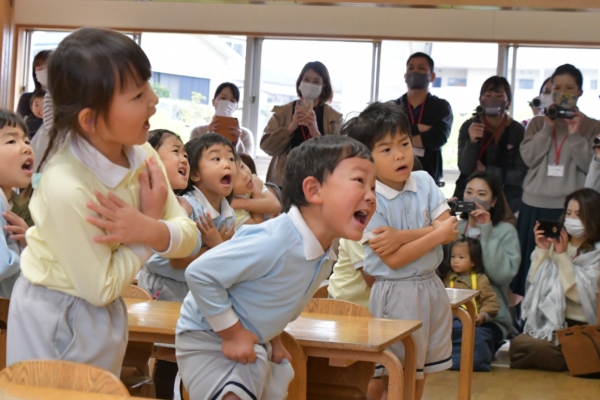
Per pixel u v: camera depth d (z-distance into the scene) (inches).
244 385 58.6
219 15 230.5
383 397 99.7
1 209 87.7
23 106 208.4
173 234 56.7
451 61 220.1
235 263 57.3
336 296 108.4
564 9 191.8
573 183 184.4
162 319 76.4
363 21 223.6
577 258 172.7
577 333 161.6
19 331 55.9
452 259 177.0
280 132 191.2
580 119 183.3
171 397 103.0
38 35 240.7
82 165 53.8
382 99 225.0
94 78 50.9
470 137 188.7
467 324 110.8
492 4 189.5
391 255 93.4
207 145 103.1
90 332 54.9
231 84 211.2
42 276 55.2
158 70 236.5
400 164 93.8
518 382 153.3
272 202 138.3
